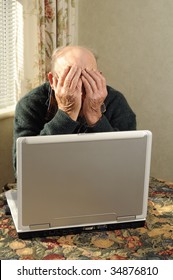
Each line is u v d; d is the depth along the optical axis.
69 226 1.16
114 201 1.17
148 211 1.34
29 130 1.55
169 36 2.44
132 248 1.12
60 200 1.12
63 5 2.25
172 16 2.39
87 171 1.11
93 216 1.17
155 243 1.15
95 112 1.35
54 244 1.13
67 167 1.09
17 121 1.58
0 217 1.27
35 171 1.07
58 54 1.41
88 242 1.14
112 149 1.11
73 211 1.15
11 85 2.32
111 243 1.14
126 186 1.17
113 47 2.60
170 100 2.55
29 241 1.14
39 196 1.10
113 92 1.72
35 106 1.58
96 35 2.62
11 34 2.22
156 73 2.53
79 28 2.65
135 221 1.22
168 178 2.70
